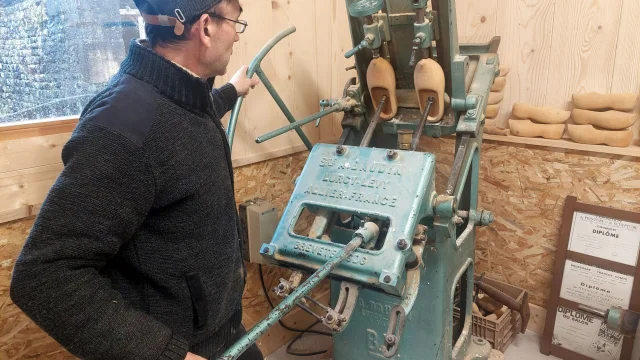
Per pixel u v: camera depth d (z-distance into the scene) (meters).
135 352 0.82
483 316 2.17
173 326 1.01
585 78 2.05
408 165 1.35
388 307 1.61
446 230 1.41
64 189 0.79
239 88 1.55
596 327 2.06
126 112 0.87
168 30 0.96
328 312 1.18
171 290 0.99
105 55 1.57
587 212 2.05
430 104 1.62
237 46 1.82
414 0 1.46
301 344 2.28
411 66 1.59
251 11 1.84
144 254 0.95
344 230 1.61
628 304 1.98
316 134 2.27
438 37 1.58
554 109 2.07
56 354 1.51
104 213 0.81
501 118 2.32
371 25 1.55
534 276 2.29
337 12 2.21
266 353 2.20
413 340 1.64
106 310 0.81
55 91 1.48
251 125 1.95
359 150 1.46
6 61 1.36
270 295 2.18
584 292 2.09
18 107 1.41
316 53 2.16
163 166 0.90
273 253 1.35
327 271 1.08
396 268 1.17
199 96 0.98
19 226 1.40
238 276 1.22
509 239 2.34
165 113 0.92
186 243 0.98
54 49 1.45
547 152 2.13
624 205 1.99
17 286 0.77
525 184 2.23
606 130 1.96
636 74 1.92
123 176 0.83
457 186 1.57
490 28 2.24
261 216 1.88
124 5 1.58
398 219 1.25
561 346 2.16
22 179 1.37
